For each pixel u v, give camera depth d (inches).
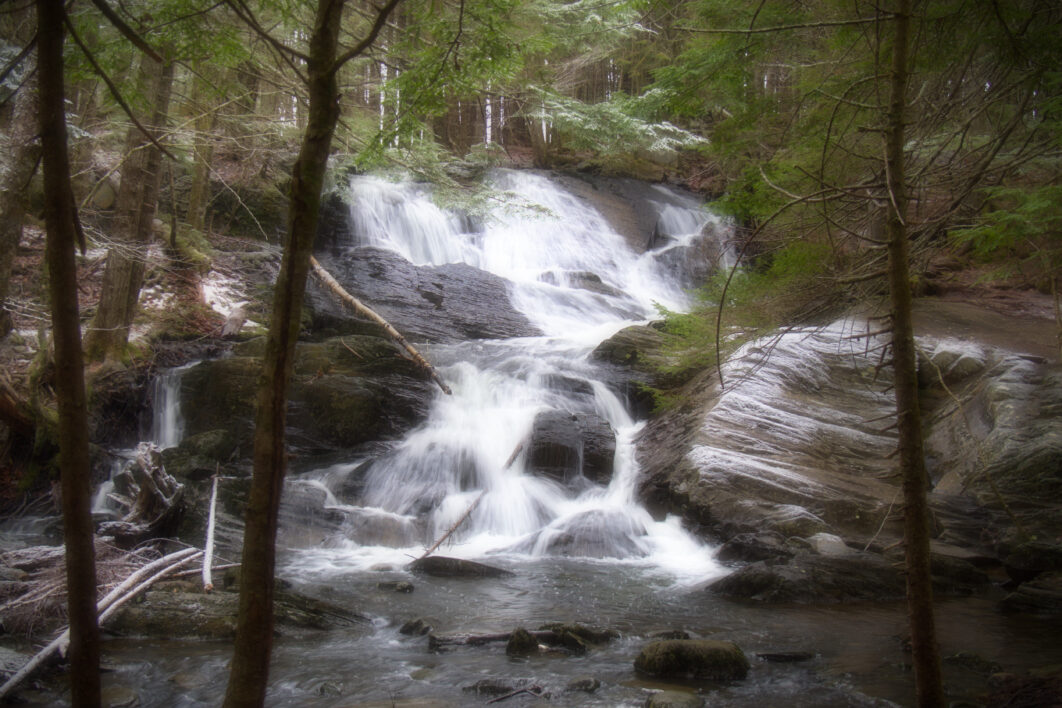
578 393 524.7
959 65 206.2
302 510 398.6
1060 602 271.3
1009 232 178.9
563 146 1139.9
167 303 580.1
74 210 88.4
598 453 454.3
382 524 391.9
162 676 209.9
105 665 216.7
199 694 199.0
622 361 567.8
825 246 206.8
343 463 458.9
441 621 263.9
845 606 286.0
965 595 299.1
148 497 339.9
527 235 855.1
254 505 92.0
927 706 121.0
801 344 517.3
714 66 199.9
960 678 209.0
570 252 859.4
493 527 406.3
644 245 904.9
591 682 205.8
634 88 977.5
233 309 589.9
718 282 323.6
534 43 230.5
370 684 207.8
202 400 488.1
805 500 375.6
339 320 608.4
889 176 127.0
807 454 420.8
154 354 525.7
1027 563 302.0
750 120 210.5
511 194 565.9
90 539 89.1
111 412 484.1
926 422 458.9
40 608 234.5
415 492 421.7
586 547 368.8
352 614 268.1
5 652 207.8
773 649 236.7
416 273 708.7
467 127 1034.7
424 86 182.1
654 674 215.0
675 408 499.2
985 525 353.7
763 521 361.7
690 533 381.7
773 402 458.9
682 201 1026.7
